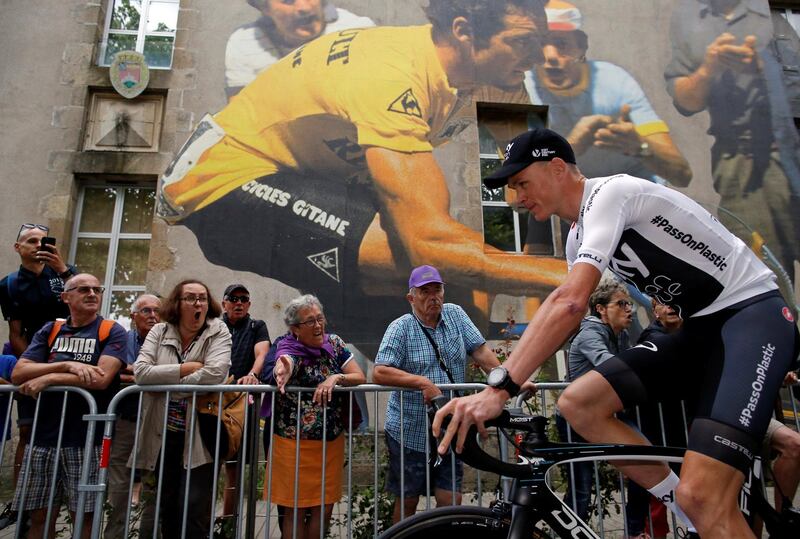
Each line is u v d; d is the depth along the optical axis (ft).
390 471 9.94
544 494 4.73
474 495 11.89
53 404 9.66
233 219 20.51
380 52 22.79
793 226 22.48
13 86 21.74
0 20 22.57
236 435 9.79
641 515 9.72
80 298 10.32
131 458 9.39
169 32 23.79
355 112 21.89
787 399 11.86
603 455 4.91
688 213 5.01
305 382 9.96
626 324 10.92
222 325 10.47
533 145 5.36
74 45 22.65
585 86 23.67
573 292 4.39
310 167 21.18
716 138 23.45
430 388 9.28
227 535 10.12
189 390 9.29
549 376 19.08
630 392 5.34
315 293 19.89
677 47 24.59
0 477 9.73
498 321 20.21
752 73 24.47
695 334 5.13
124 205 21.72
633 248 5.13
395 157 21.57
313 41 22.74
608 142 23.06
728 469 4.30
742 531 4.20
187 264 19.94
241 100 21.86
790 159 23.34
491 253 21.26
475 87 22.94
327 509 9.53
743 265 5.04
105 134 21.80
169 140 21.39
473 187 21.66
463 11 23.79
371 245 20.54
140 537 9.45
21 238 12.46
